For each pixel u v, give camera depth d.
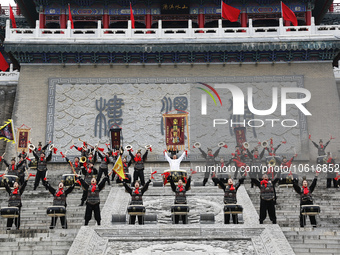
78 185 27.34
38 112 39.72
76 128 39.38
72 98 40.03
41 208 24.52
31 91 40.16
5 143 40.62
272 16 45.81
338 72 43.28
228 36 40.56
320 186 28.47
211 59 40.84
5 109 42.72
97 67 40.78
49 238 19.05
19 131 38.56
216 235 19.38
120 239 18.88
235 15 42.03
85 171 27.31
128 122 39.50
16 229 20.80
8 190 21.97
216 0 45.47
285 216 22.95
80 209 24.28
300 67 40.75
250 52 40.50
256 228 19.52
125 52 40.16
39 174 27.88
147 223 21.69
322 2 47.22
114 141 37.50
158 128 39.38
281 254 17.23
